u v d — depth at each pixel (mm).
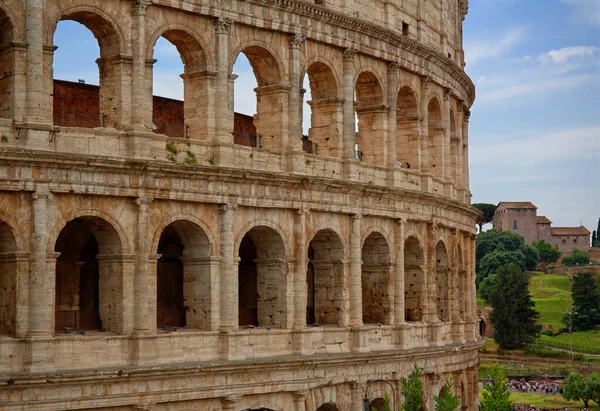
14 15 64000
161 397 68562
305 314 80000
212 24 74750
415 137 96375
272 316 79750
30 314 63656
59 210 65250
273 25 78812
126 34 69562
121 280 68500
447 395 81625
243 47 77000
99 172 66688
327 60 84688
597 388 165875
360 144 91875
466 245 111875
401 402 88875
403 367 89562
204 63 74562
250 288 88312
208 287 73562
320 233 84812
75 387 64375
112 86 69812
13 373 62156
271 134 80312
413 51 94688
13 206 63531
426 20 100188
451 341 101438
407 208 91875
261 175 75438
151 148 70125
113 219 68000
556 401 176375
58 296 72812
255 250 88188
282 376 77000
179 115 85750
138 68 69688
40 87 64438
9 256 63844
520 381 195875
